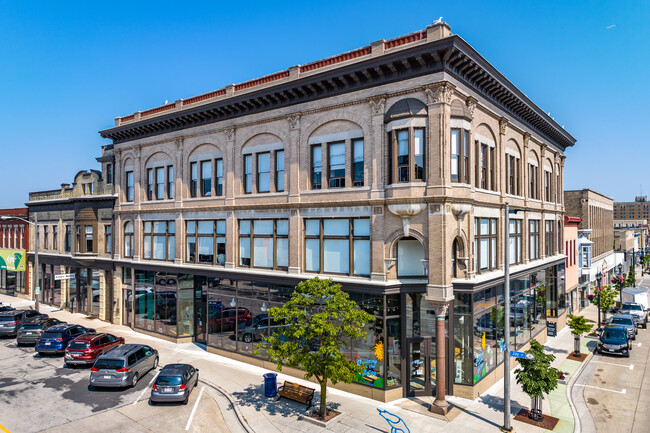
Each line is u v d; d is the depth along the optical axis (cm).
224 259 2622
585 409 1822
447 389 1947
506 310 1641
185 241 2864
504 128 2384
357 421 1662
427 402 1869
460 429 1603
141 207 3147
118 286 3322
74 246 3666
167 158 2992
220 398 1900
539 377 1670
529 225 2820
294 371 2183
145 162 3144
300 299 1694
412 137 1878
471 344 1911
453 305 1942
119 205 3319
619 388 2083
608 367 2436
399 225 1922
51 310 3903
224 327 2559
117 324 3309
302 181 2239
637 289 4188
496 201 2300
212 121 2678
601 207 6134
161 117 2877
